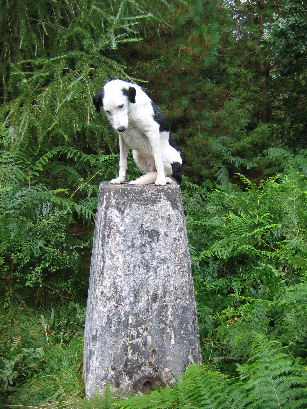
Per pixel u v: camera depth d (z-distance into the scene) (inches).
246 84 251.4
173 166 113.7
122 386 102.2
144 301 102.9
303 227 139.5
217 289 136.9
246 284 132.5
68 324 136.0
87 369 105.5
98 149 169.0
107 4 166.6
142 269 102.8
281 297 113.3
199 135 208.1
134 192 103.3
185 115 214.5
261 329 108.2
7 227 136.3
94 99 102.3
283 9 229.1
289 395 76.4
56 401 100.6
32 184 157.6
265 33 230.5
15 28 165.2
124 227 102.3
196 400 82.7
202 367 99.8
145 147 110.2
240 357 110.3
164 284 103.7
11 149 147.2
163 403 83.3
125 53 198.1
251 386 81.9
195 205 176.9
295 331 101.0
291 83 239.0
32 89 153.9
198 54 200.4
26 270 144.0
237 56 248.2
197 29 200.2
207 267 148.0
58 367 116.4
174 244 104.6
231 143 214.4
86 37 159.2
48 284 149.3
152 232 103.2
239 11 278.7
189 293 106.1
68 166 164.4
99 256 103.7
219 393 80.0
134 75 199.0
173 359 104.3
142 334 103.0
